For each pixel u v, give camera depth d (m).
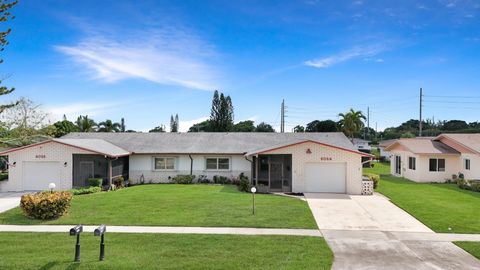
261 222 14.95
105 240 12.24
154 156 29.86
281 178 25.22
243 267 9.55
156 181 29.80
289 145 24.36
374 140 90.88
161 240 12.25
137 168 29.88
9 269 9.24
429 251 11.44
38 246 11.47
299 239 12.54
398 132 92.38
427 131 84.94
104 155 25.17
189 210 17.23
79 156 26.19
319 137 32.62
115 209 17.44
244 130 76.00
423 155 31.52
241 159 29.55
